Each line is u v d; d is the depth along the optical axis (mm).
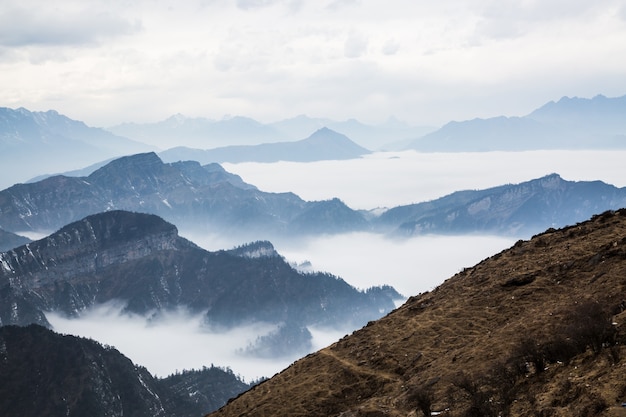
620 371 52469
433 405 69562
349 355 100562
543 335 74000
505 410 58438
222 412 98625
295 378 100375
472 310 97000
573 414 49906
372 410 75000
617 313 70125
